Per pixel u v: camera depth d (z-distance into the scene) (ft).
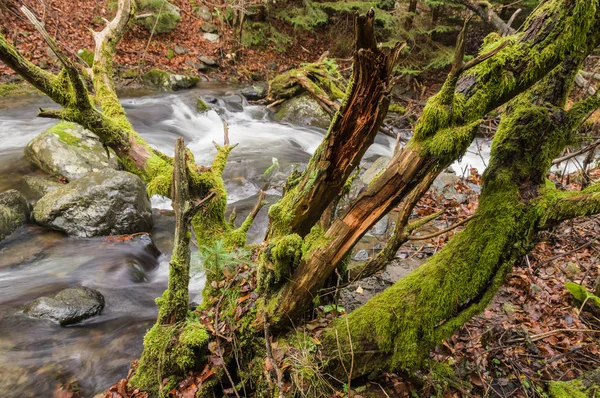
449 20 49.90
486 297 8.07
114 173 18.92
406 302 8.27
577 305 12.94
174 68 43.55
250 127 35.63
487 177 8.26
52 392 10.36
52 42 7.80
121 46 42.73
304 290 8.08
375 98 6.35
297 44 53.36
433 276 8.23
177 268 8.36
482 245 7.96
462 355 10.26
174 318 8.73
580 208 6.91
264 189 24.07
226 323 8.79
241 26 47.16
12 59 7.89
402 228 9.87
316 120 36.88
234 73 46.85
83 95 8.73
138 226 18.63
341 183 7.84
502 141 8.09
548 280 14.14
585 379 9.34
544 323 12.25
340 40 52.75
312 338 8.59
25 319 12.56
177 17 46.60
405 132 34.88
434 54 45.50
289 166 26.25
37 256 16.20
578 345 11.14
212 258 9.11
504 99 6.97
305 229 8.80
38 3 38.83
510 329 11.36
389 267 15.08
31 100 32.60
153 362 8.63
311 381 7.93
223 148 10.80
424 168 6.93
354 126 6.85
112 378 10.98
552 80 7.86
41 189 19.90
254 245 10.53
